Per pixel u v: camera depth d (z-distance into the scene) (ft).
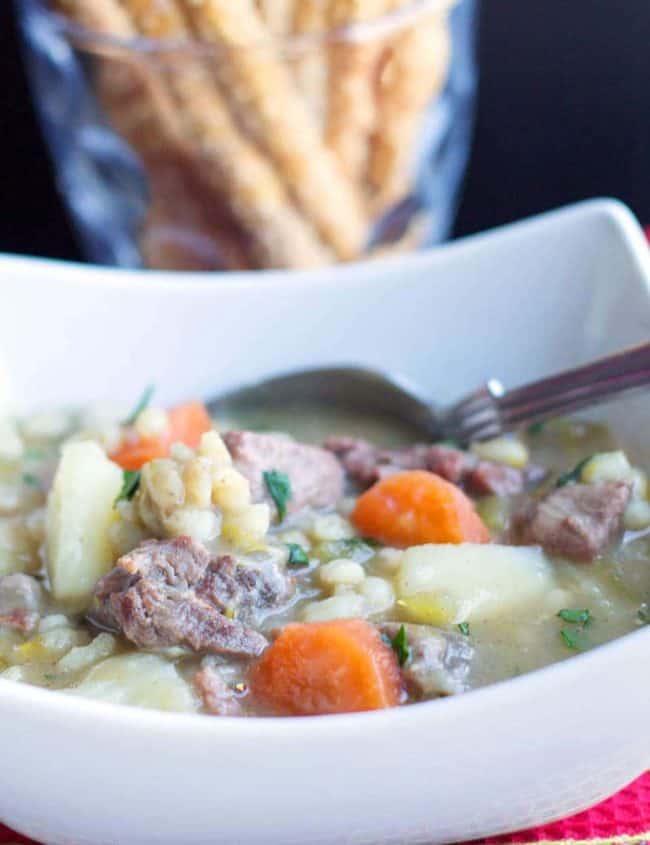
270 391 1.27
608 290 1.25
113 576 1.02
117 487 1.10
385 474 1.16
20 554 1.11
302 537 1.10
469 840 1.00
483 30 1.84
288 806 0.91
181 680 0.98
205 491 1.04
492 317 1.28
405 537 1.10
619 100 1.86
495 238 1.28
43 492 1.18
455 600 1.03
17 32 1.79
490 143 1.86
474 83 1.72
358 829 0.94
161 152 1.47
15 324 1.26
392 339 1.30
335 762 0.88
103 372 1.28
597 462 1.14
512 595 1.04
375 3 1.41
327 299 1.29
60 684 0.99
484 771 0.91
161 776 0.89
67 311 1.26
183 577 1.01
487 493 1.15
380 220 1.53
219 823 0.92
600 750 0.94
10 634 1.04
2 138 1.83
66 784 0.92
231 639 0.99
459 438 1.22
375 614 1.03
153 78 1.42
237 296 1.28
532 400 1.17
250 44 1.40
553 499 1.11
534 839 1.01
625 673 0.90
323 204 1.47
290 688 0.97
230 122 1.43
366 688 0.95
